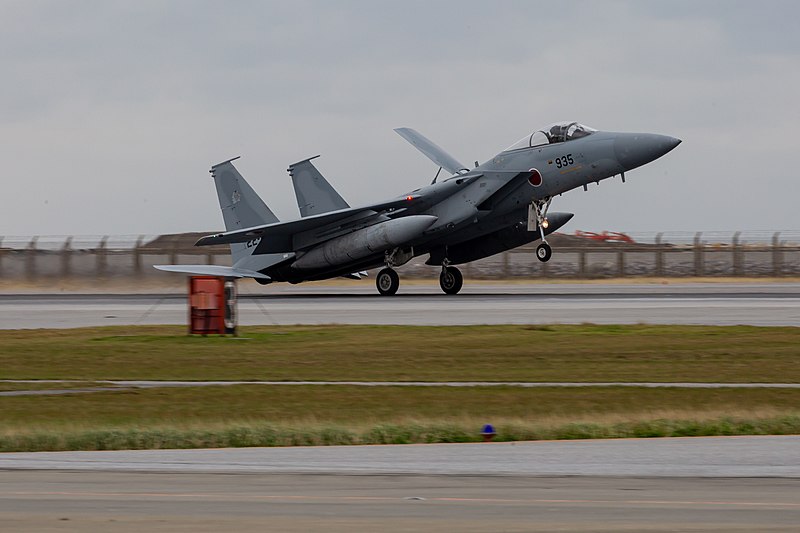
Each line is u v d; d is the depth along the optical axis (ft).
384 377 224.53
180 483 112.06
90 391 205.98
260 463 127.24
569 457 130.82
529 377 223.30
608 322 344.08
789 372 227.81
